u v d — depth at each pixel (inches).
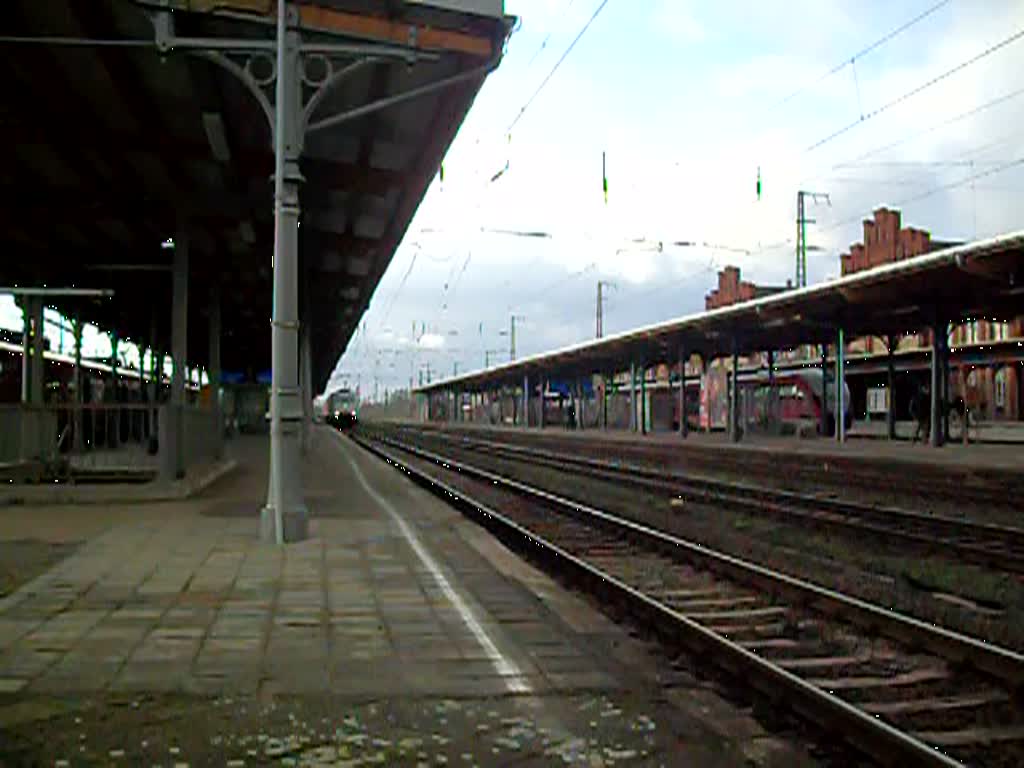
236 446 1567.4
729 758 180.7
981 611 335.0
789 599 343.6
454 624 284.0
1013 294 960.9
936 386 1151.0
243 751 178.7
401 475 915.4
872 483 792.9
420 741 185.3
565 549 481.7
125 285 1157.1
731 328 1381.6
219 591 329.4
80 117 637.3
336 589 335.3
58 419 748.6
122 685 219.3
